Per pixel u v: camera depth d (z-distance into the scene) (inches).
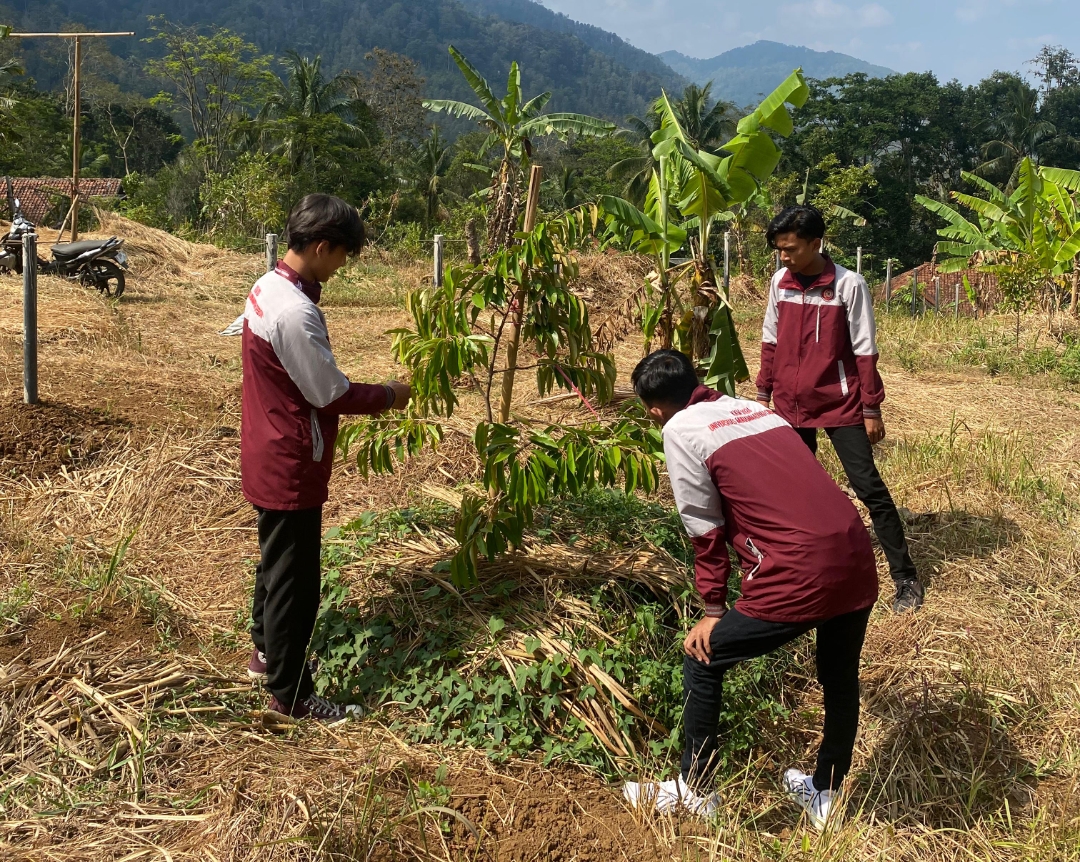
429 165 1875.0
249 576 155.9
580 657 128.8
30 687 117.6
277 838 97.3
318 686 129.9
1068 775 126.4
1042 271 469.7
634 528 162.7
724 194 188.2
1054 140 2054.6
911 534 193.3
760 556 107.4
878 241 1873.8
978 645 152.6
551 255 138.0
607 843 107.0
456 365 134.5
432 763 115.8
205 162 1492.4
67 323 288.8
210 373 261.1
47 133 1891.0
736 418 110.0
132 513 173.5
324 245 114.5
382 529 159.6
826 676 113.9
